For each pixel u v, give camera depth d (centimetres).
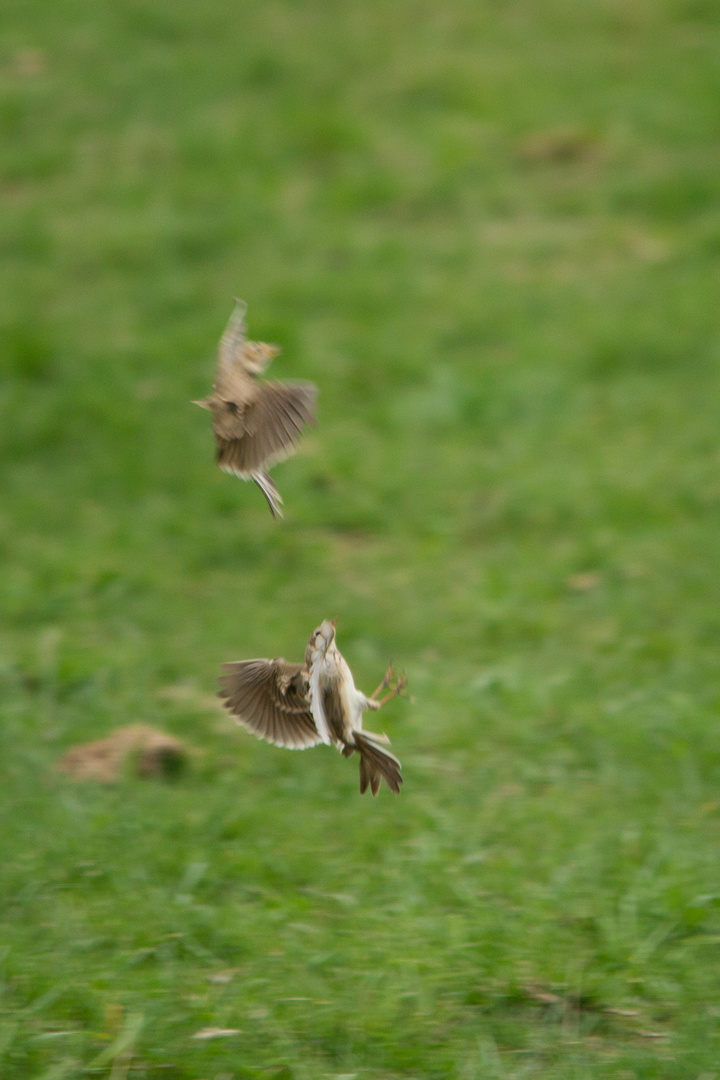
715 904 952
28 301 2403
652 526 1692
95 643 1466
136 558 1669
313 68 3306
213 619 1518
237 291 2428
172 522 1750
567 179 2836
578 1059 802
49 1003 842
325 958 890
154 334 2272
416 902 958
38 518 1773
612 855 1030
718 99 3067
